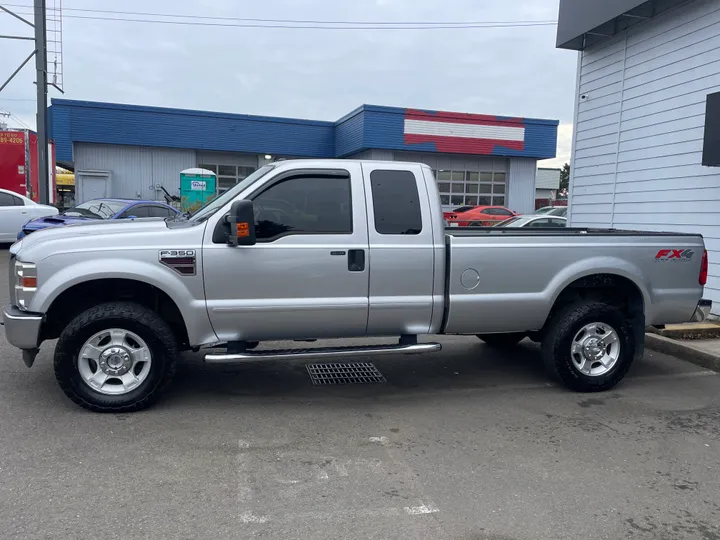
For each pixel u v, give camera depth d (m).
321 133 29.03
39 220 12.71
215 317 4.68
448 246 5.06
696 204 8.24
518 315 5.24
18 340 4.48
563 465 3.96
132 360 4.65
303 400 5.17
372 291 4.91
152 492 3.45
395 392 5.47
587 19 9.52
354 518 3.22
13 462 3.78
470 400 5.27
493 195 29.36
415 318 5.06
